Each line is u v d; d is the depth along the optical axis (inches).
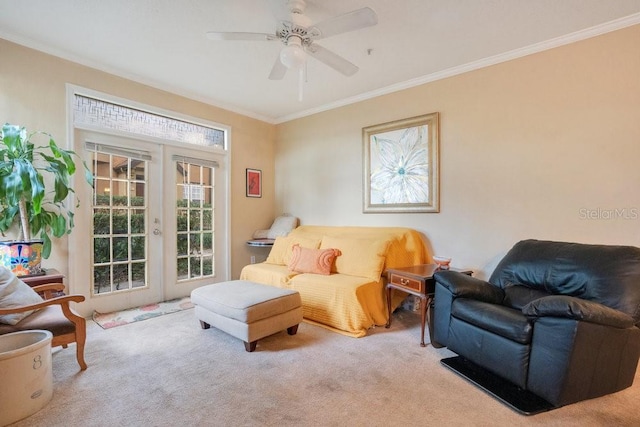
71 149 117.9
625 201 94.2
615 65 95.2
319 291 115.6
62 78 115.8
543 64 107.1
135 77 133.6
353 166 159.2
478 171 120.8
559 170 104.5
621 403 68.7
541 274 89.4
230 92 152.2
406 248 129.9
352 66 95.7
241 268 178.1
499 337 74.3
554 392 64.7
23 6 88.2
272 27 98.3
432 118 131.4
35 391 64.5
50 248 106.8
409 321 121.2
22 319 77.2
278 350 94.6
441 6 87.3
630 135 93.4
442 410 66.5
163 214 147.4
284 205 191.9
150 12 91.0
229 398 70.4
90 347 96.1
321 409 66.6
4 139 92.5
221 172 170.6
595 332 64.6
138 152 138.5
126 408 66.6
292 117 186.2
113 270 132.3
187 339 102.6
